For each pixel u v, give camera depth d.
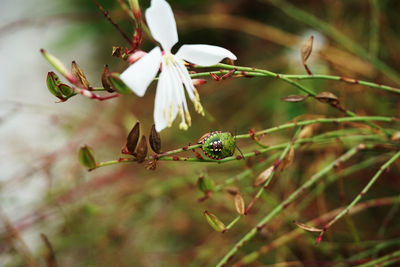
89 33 0.61
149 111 0.59
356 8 0.51
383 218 0.41
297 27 0.56
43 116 0.58
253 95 0.57
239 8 0.58
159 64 0.31
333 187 0.44
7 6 0.68
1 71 0.66
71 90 0.31
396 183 0.40
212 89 0.52
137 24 0.31
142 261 0.45
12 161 0.52
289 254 0.41
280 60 0.52
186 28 0.57
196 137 0.53
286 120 0.47
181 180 0.42
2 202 0.43
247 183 0.41
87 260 0.45
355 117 0.34
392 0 0.49
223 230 0.32
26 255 0.40
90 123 0.51
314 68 0.47
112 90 0.31
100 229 0.45
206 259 0.44
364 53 0.40
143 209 0.44
